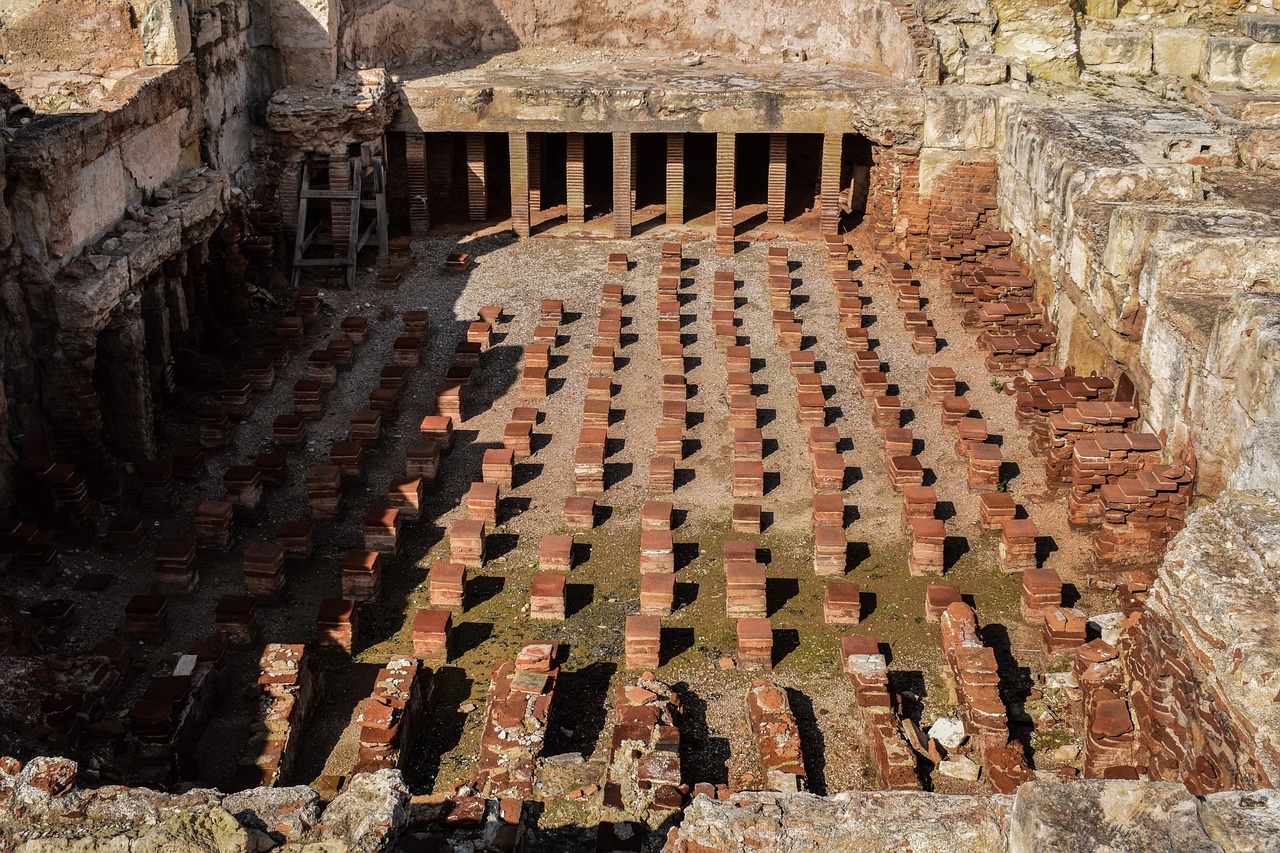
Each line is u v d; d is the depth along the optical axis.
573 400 17.98
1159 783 6.76
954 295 20.50
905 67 22.78
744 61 25.69
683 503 15.77
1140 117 20.28
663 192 25.86
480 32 26.14
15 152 13.89
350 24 23.30
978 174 21.86
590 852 10.33
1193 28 23.97
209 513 14.63
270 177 22.20
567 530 15.25
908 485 15.86
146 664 12.88
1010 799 7.27
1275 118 20.48
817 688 12.62
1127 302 15.59
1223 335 13.03
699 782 11.36
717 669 12.91
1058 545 14.89
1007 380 18.47
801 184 26.02
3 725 11.14
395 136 23.73
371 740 11.24
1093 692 11.89
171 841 6.97
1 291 14.19
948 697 12.52
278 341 18.94
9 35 17.86
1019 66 22.52
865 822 7.25
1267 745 8.55
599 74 24.27
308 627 13.56
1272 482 10.57
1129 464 14.73
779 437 17.16
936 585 13.92
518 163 23.12
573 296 21.03
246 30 21.80
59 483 14.34
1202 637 9.53
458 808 8.71
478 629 13.60
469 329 19.27
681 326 20.08
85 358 14.78
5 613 12.29
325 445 16.95
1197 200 16.86
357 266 22.14
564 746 11.91
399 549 14.91
